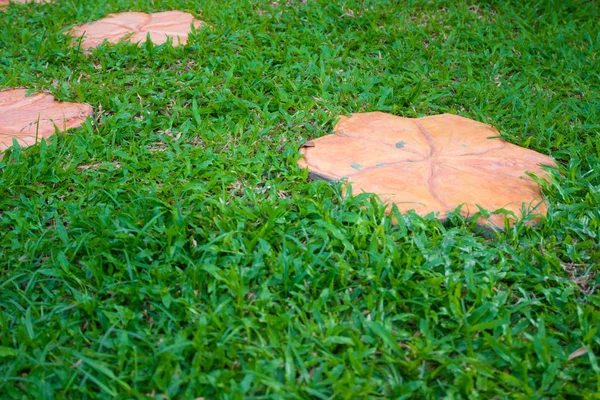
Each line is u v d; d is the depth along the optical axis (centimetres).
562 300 200
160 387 165
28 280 205
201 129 287
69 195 247
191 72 344
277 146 282
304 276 202
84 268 208
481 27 417
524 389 168
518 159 274
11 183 247
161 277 200
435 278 201
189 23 418
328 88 334
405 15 431
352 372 172
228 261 208
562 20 442
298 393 165
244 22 411
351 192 241
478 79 355
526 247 225
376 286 201
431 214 230
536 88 343
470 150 280
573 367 178
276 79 340
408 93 328
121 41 379
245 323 182
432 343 182
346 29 413
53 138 275
